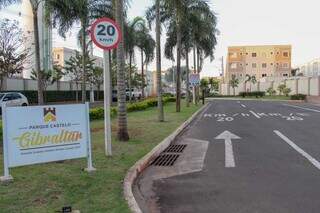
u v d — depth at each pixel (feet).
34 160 27.27
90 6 102.58
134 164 32.91
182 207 22.85
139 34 158.40
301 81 244.83
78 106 28.91
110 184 26.58
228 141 49.44
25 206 21.75
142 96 211.61
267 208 22.34
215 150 42.68
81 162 33.06
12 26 152.76
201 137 54.24
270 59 405.18
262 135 54.95
